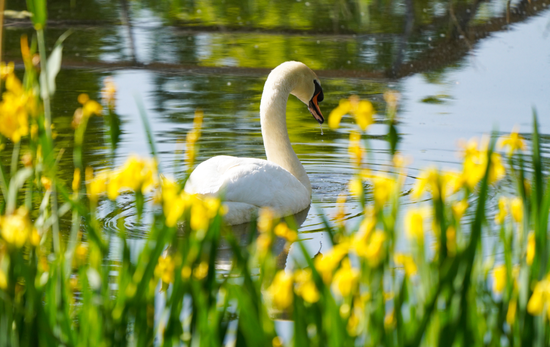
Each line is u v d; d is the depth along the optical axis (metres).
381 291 4.24
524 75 19.69
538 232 4.57
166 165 13.63
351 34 25.78
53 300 4.97
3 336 4.62
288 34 25.86
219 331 4.49
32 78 5.43
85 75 19.88
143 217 10.92
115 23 27.20
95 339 4.80
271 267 4.36
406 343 4.12
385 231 4.28
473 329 4.57
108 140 5.45
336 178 13.33
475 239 4.15
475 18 27.41
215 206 4.50
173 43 24.20
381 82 19.83
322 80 20.11
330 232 4.49
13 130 4.89
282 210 11.12
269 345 4.09
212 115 16.69
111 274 8.53
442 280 4.07
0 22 6.45
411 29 26.34
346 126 16.36
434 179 4.29
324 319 4.24
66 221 10.52
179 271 4.53
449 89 18.75
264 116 13.16
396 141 4.75
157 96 18.08
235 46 24.03
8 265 4.33
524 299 4.49
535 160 4.61
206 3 31.47
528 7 28.83
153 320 4.79
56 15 28.11
